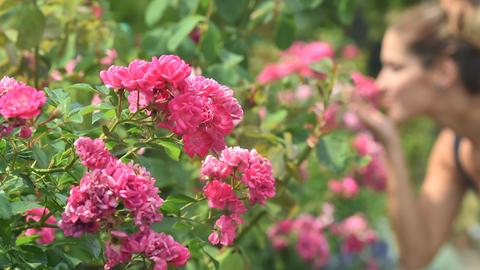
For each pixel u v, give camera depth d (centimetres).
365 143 410
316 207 435
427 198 403
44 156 163
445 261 550
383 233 528
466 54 356
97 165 151
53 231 193
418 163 970
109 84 157
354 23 811
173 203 183
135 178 150
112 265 159
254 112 272
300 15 559
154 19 280
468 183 402
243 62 286
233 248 226
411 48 364
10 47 246
